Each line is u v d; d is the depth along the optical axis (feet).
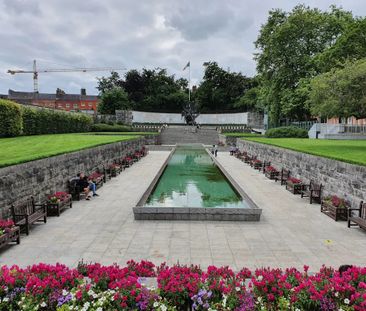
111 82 268.00
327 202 36.55
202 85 260.83
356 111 55.47
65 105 309.22
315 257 24.64
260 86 186.91
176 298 13.83
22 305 13.17
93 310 12.94
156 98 252.01
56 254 24.94
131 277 14.62
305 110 136.26
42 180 37.58
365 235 29.73
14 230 26.27
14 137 88.79
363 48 90.53
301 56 132.46
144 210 33.96
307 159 50.08
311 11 130.72
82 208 39.06
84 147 56.29
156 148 134.21
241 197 42.34
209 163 82.53
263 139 109.60
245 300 13.21
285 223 33.32
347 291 13.46
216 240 28.09
